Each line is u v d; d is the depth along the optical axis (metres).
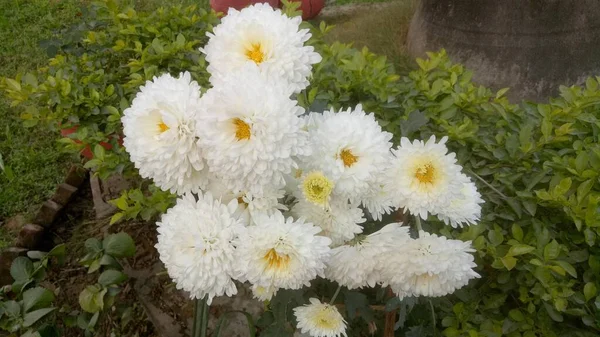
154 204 0.75
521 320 0.59
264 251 0.39
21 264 0.75
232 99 0.37
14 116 1.24
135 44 0.91
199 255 0.40
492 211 0.64
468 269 0.44
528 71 1.17
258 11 0.45
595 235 0.58
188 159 0.39
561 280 0.59
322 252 0.39
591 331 0.58
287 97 0.38
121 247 0.74
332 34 1.49
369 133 0.42
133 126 0.40
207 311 0.59
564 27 1.14
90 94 0.85
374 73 0.77
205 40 0.96
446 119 0.70
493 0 1.15
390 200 0.44
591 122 0.67
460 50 1.23
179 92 0.40
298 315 0.47
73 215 1.00
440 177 0.42
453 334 0.59
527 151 0.62
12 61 1.45
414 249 0.43
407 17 1.50
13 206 1.04
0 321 0.69
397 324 0.50
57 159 1.13
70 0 1.77
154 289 0.80
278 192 0.42
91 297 0.72
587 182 0.56
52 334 0.71
